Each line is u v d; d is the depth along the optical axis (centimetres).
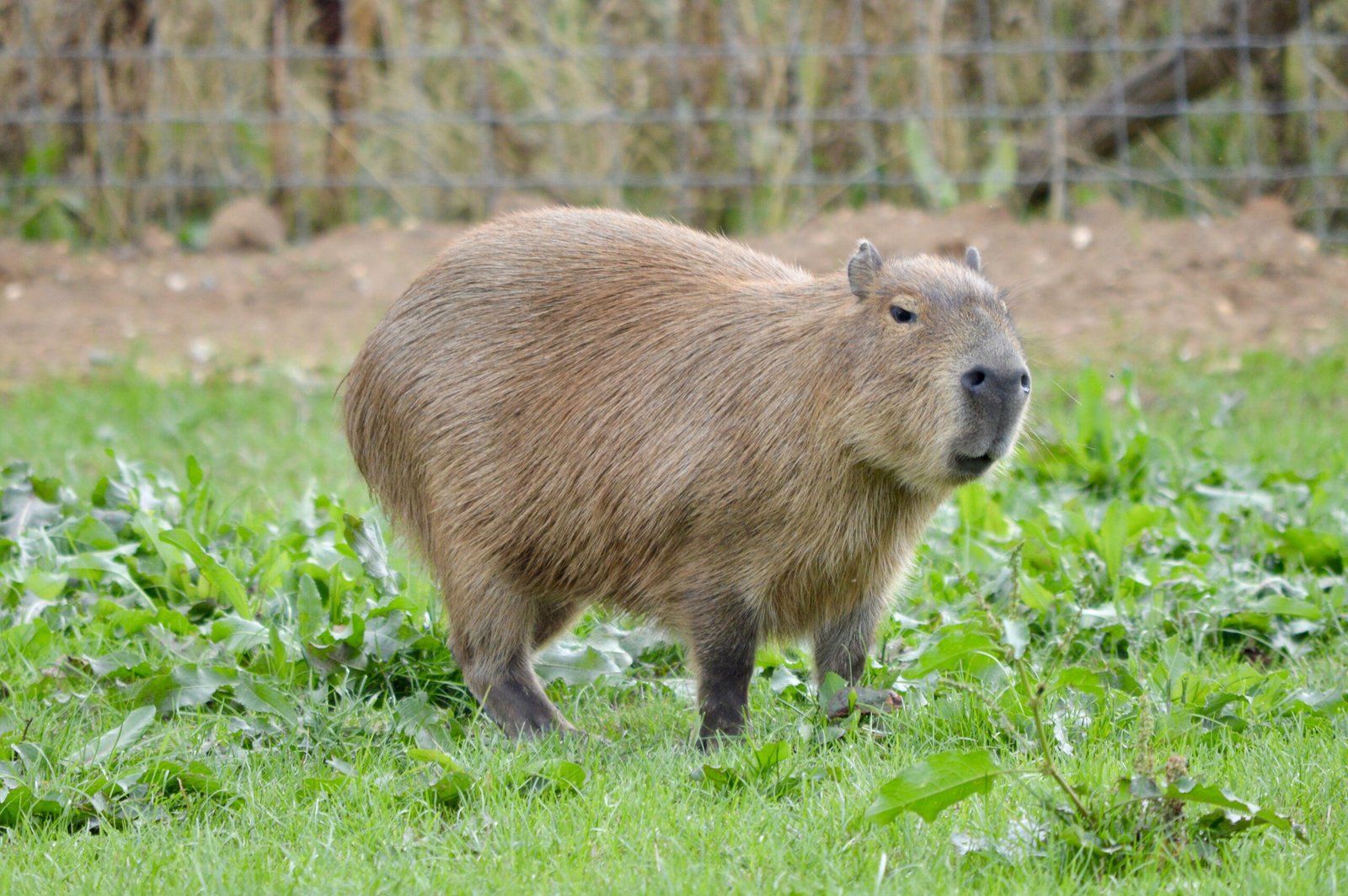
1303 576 1842
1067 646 1423
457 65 4122
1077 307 3294
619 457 1392
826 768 1277
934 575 1780
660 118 3919
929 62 3900
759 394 1359
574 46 4047
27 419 2702
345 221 4144
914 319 1308
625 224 1544
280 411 2806
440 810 1234
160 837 1173
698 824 1170
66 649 1589
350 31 4056
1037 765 1254
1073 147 3894
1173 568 1806
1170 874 1080
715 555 1370
